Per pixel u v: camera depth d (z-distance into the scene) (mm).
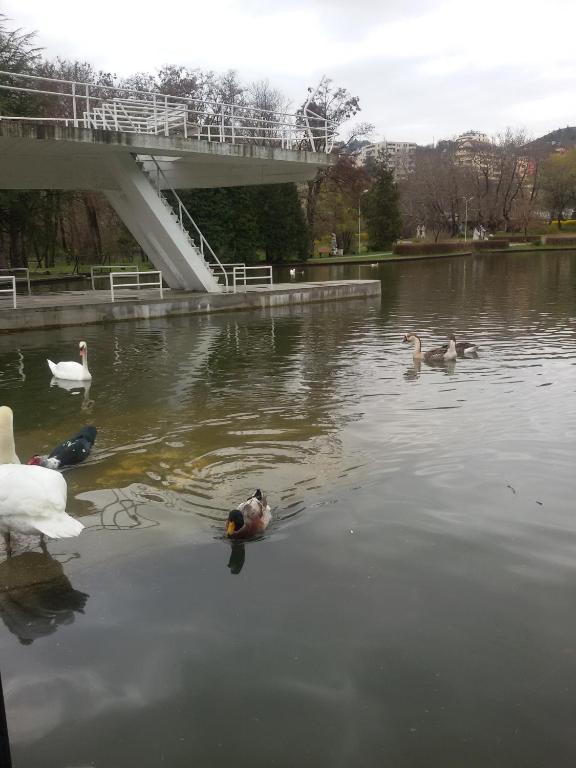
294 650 3699
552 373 11203
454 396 9656
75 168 23250
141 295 24344
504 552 4758
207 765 2943
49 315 18750
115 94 52219
